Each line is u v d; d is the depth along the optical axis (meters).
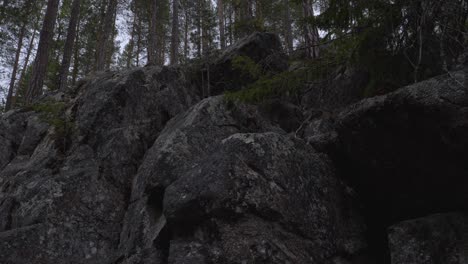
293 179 5.38
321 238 5.10
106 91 9.40
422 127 4.49
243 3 16.80
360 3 5.44
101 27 27.42
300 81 6.57
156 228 5.74
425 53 5.67
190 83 12.05
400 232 4.86
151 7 27.53
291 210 5.09
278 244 4.70
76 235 6.67
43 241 6.35
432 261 4.40
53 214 6.70
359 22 5.66
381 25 5.49
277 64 9.15
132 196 7.18
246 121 8.30
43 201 6.84
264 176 5.20
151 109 9.61
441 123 4.29
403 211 5.45
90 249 6.62
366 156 5.36
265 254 4.52
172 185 5.50
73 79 27.16
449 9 4.84
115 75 10.41
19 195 7.41
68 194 7.04
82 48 27.89
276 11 18.31
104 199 7.34
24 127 11.26
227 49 13.15
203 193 4.95
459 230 4.52
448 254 4.36
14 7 18.25
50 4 15.36
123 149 8.30
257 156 5.33
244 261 4.49
